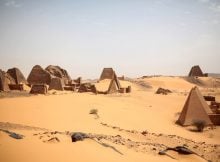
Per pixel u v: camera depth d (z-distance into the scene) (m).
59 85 69.44
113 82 69.12
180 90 105.00
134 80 119.38
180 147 17.73
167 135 27.84
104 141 16.34
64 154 12.47
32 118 28.22
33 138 15.26
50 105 38.34
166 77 127.44
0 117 27.14
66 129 23.67
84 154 12.84
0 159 10.77
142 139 24.02
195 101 38.66
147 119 37.62
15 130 18.11
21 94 54.22
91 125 27.28
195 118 37.72
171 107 52.84
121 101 52.06
